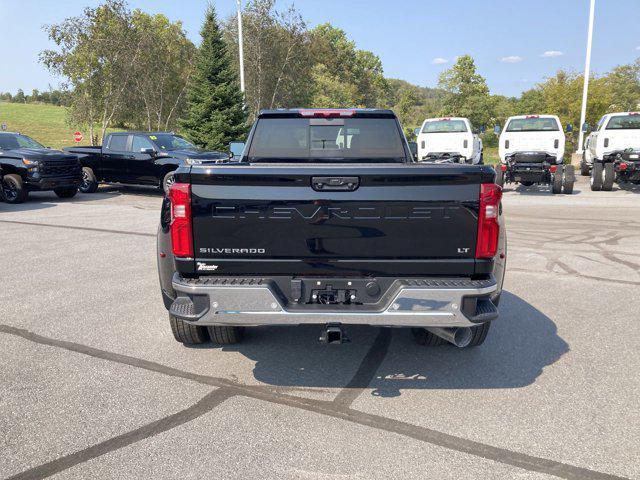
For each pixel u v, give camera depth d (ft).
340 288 11.03
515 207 44.34
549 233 32.14
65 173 49.90
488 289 10.65
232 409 11.07
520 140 53.01
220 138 95.45
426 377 12.71
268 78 128.36
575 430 10.25
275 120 16.10
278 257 10.98
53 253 26.66
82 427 10.31
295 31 130.00
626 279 21.67
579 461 9.20
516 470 8.93
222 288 10.71
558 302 18.67
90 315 17.16
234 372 12.96
